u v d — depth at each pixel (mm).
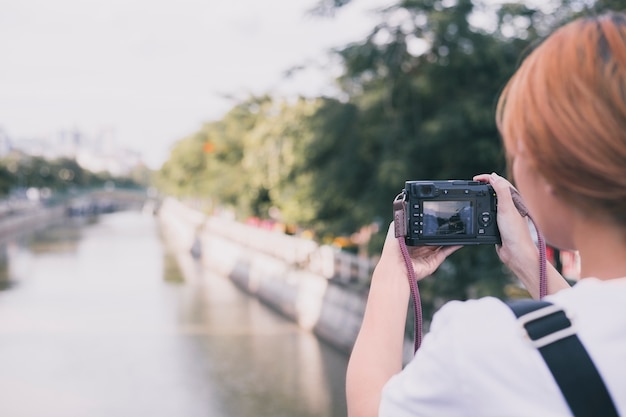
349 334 19312
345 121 10781
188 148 52125
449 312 792
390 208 10188
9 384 16969
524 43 9250
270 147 12852
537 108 743
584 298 736
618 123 695
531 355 716
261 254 30734
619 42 722
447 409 744
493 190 1080
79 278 35219
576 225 785
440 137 9445
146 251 50031
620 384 693
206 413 14781
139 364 18609
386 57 9781
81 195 114938
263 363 18469
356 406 880
